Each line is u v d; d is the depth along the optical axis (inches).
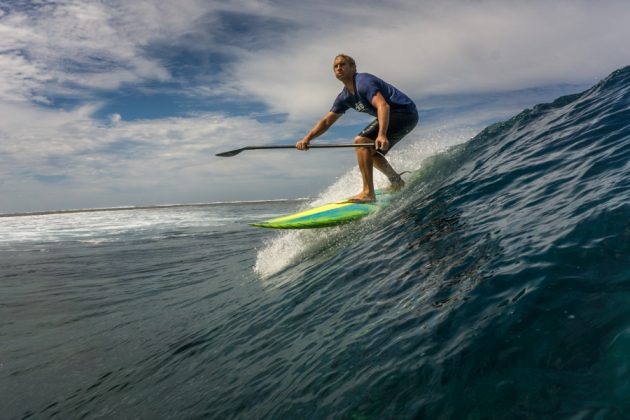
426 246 116.7
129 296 235.5
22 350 163.5
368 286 107.7
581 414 42.8
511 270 77.9
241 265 276.2
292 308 122.0
